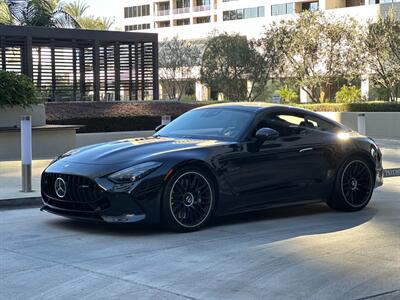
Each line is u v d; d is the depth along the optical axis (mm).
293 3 80125
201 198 7398
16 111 15859
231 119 8273
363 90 39844
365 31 32938
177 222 7223
